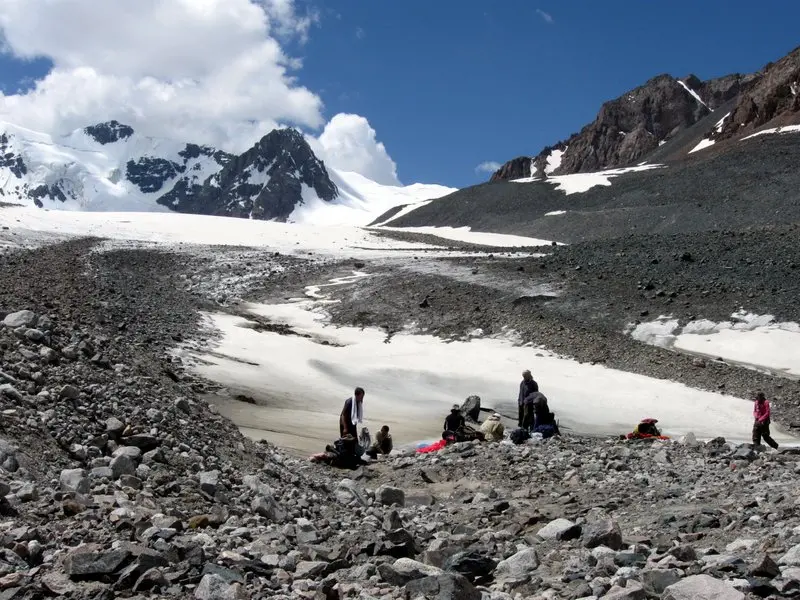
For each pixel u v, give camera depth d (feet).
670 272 139.33
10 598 16.02
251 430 58.75
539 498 38.93
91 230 256.73
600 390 93.40
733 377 96.32
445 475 45.93
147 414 34.73
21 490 22.21
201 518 24.52
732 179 371.56
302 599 18.44
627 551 24.45
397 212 580.30
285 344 108.37
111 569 17.74
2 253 155.53
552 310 127.95
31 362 34.45
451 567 22.94
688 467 45.80
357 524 30.25
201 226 305.53
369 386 90.58
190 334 101.71
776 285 125.90
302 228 332.39
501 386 94.58
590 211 380.99
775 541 24.68
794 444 73.46
